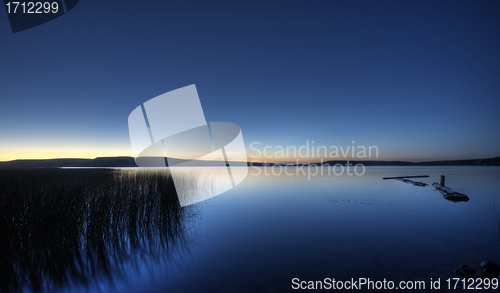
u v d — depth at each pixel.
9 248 3.95
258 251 4.41
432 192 11.24
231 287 3.17
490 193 10.66
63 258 4.18
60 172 12.48
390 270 3.57
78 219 4.88
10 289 3.24
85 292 3.15
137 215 5.71
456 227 5.76
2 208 4.76
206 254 4.31
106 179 9.21
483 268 3.54
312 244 4.75
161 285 3.27
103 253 4.39
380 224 6.06
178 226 5.89
